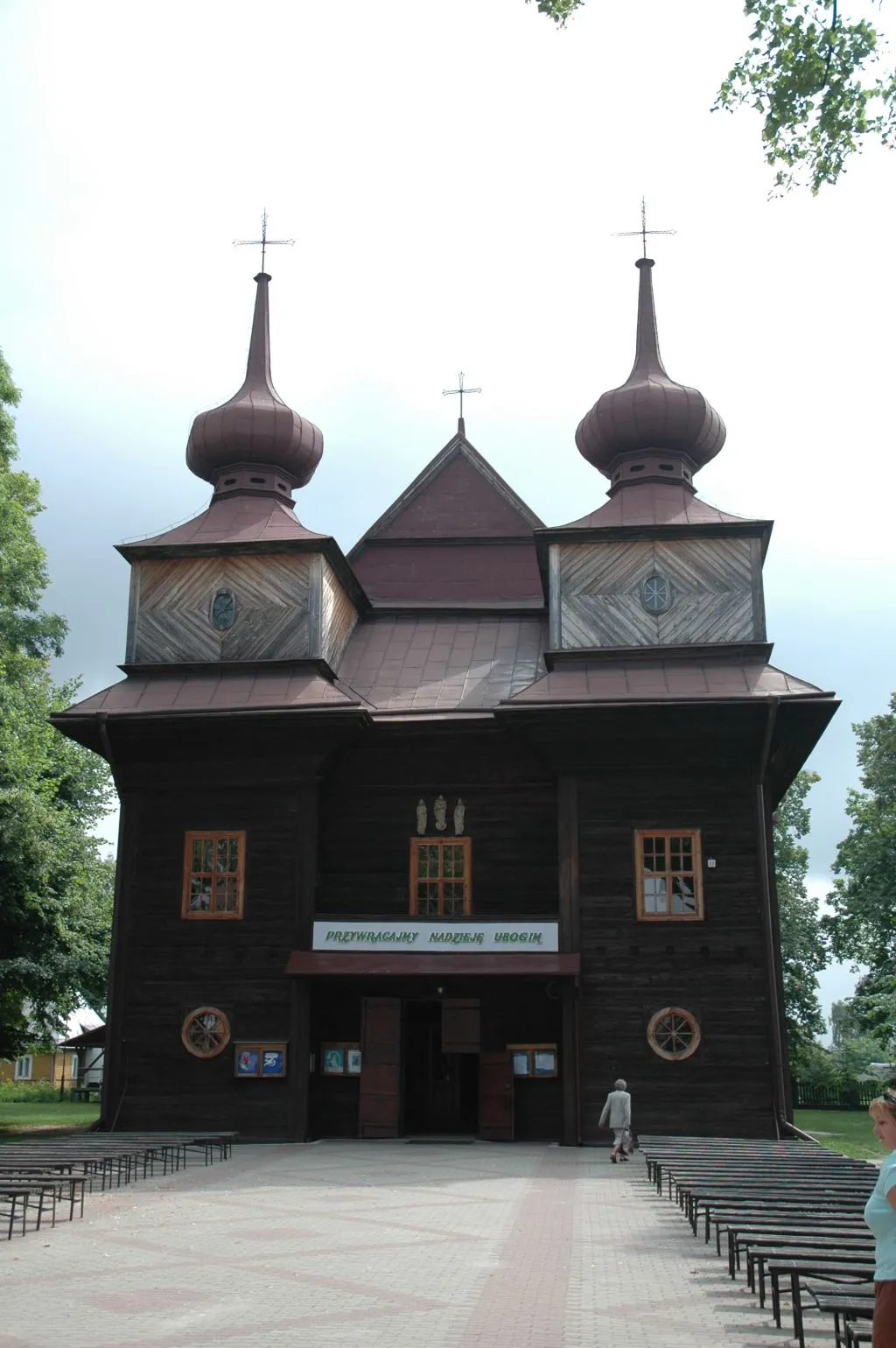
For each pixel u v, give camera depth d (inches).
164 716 1221.1
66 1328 428.1
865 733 2155.5
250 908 1218.6
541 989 1203.9
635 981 1157.7
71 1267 539.8
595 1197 782.5
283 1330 426.0
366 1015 1206.9
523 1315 452.8
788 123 597.6
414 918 1189.7
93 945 1425.9
